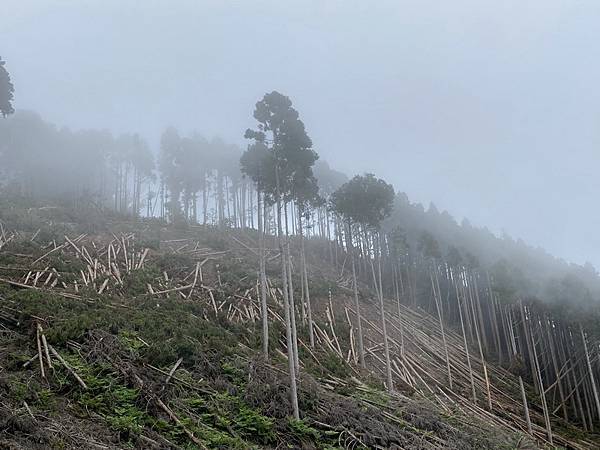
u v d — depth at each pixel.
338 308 28.03
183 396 12.34
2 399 9.54
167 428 10.82
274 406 13.62
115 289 18.62
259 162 19.06
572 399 30.69
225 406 12.77
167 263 23.81
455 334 35.56
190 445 10.55
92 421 10.05
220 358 15.13
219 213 46.94
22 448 8.14
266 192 18.83
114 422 10.10
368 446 13.91
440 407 20.62
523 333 37.78
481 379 28.77
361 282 37.06
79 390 10.93
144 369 12.52
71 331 12.75
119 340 13.25
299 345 20.92
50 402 10.16
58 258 19.69
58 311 14.02
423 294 40.47
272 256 33.44
